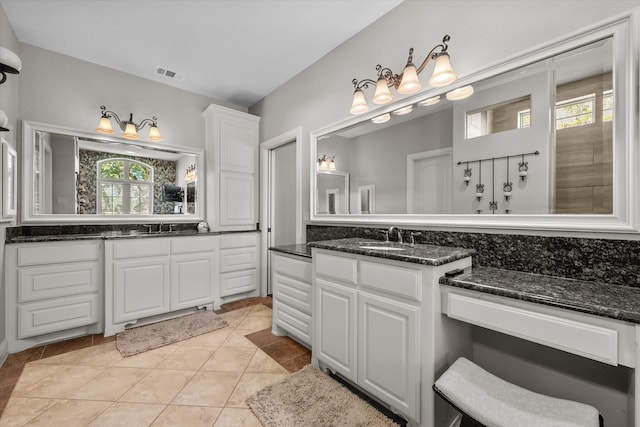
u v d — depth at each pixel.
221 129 3.40
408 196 2.02
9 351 2.12
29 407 1.54
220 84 3.31
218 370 1.92
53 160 2.63
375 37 2.25
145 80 3.17
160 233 2.87
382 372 1.47
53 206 2.62
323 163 2.70
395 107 2.07
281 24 2.30
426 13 1.90
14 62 1.42
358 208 2.37
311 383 1.75
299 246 2.64
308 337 2.11
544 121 1.41
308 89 2.92
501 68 1.54
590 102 1.28
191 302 2.96
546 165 1.40
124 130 2.99
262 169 3.66
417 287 1.32
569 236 1.33
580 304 0.96
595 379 1.25
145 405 1.56
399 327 1.39
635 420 0.88
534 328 1.06
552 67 1.39
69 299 2.36
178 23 2.28
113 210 2.96
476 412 0.97
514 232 1.51
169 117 3.32
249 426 1.41
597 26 1.25
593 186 1.27
